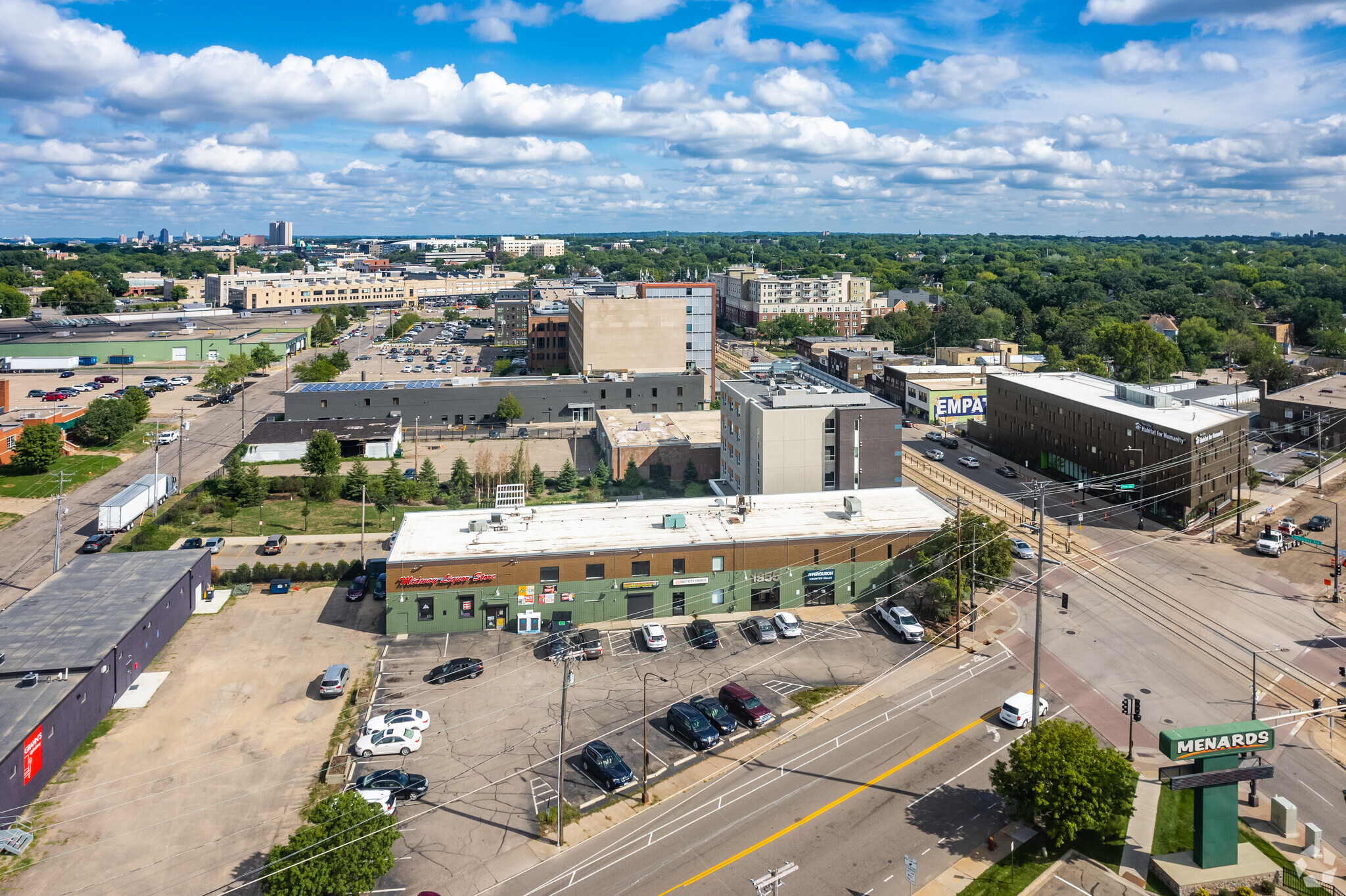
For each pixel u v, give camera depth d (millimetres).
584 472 125188
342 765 51344
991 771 48688
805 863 42875
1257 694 59719
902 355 199125
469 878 42156
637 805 48000
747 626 71750
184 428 147125
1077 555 88562
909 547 77000
